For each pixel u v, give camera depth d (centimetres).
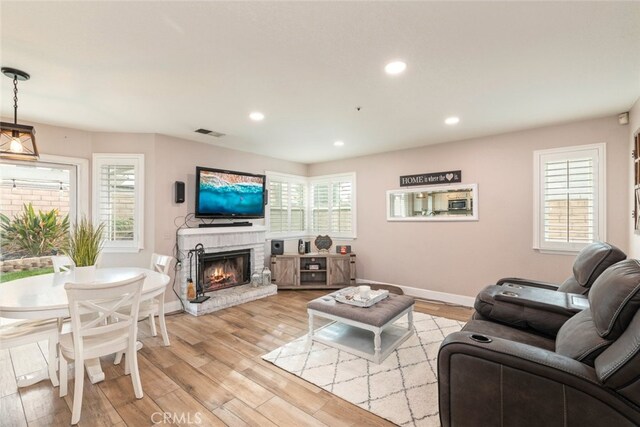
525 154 369
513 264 379
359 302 273
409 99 274
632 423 109
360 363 252
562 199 345
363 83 241
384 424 181
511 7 152
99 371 227
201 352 273
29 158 224
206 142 430
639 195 264
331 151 489
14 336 203
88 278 244
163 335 288
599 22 163
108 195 372
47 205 350
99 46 187
